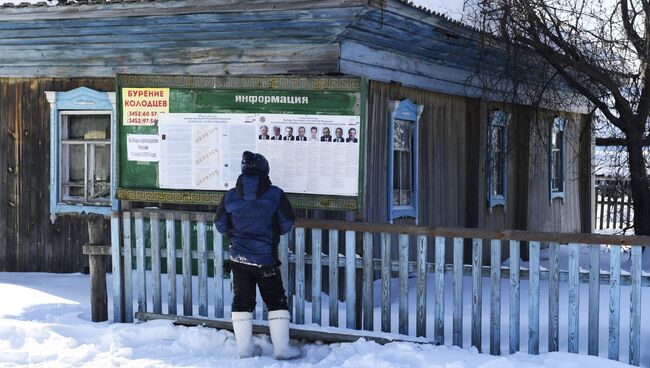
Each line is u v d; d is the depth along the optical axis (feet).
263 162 22.20
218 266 24.18
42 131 36.47
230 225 22.17
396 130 35.32
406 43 33.42
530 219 49.32
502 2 32.45
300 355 21.76
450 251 37.86
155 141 25.48
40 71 36.17
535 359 20.12
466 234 21.52
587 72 34.12
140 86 25.52
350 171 23.85
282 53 31.17
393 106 34.09
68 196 36.63
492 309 21.26
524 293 27.96
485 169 43.29
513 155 46.93
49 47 34.83
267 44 31.14
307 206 24.16
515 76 34.09
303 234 23.61
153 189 25.50
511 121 45.57
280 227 22.06
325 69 30.48
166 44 32.89
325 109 24.02
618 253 20.03
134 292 28.89
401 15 30.22
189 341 22.91
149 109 25.49
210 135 25.04
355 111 23.79
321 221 23.32
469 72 40.29
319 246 23.44
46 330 23.70
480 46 34.65
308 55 30.73
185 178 25.29
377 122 33.09
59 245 36.45
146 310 25.02
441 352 20.88
